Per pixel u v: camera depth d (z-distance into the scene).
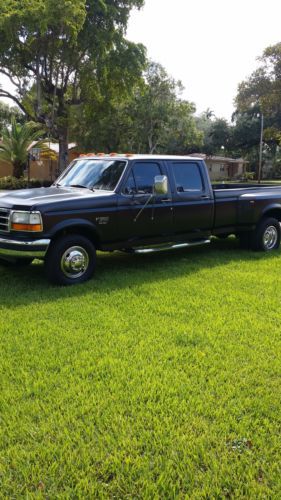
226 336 4.45
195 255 8.38
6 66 28.36
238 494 2.40
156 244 7.22
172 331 4.56
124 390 3.40
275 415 3.09
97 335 4.46
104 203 6.44
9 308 5.26
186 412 3.11
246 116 56.38
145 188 6.93
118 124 38.88
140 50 28.84
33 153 30.55
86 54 28.44
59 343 4.26
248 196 8.27
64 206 6.07
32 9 23.36
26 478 2.49
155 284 6.29
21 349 4.12
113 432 2.90
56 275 6.13
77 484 2.44
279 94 34.28
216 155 66.81
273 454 2.71
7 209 5.98
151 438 2.83
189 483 2.48
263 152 63.12
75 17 23.98
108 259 8.01
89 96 30.80
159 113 38.69
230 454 2.70
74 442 2.79
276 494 2.40
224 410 3.13
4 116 55.84
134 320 4.88
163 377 3.61
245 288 6.14
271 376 3.65
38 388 3.41
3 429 2.93
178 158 7.41
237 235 8.92
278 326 4.74
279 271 7.14
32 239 5.86
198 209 7.59
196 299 5.62
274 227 8.88
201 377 3.61
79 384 3.48
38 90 28.14
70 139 39.81
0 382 3.53
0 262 7.14
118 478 2.49
